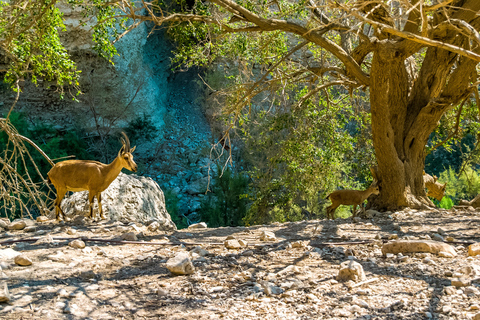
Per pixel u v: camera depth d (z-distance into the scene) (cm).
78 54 2288
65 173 741
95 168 739
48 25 902
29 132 2311
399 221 795
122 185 892
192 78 3372
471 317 303
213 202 2391
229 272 445
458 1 891
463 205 1011
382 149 959
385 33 912
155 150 2902
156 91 2980
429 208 959
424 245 493
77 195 858
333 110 1533
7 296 340
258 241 623
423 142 1021
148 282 411
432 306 331
